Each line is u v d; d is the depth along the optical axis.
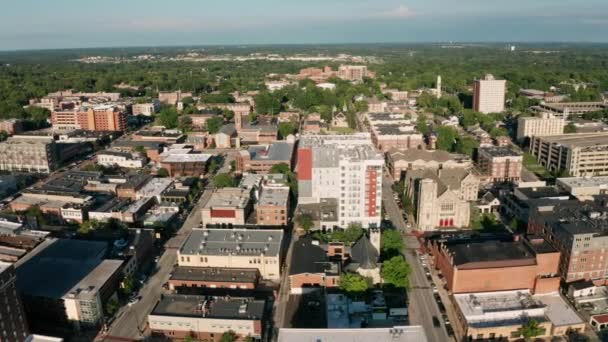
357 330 141.38
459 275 185.25
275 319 179.12
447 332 171.00
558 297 186.75
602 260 195.38
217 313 169.88
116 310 186.12
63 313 174.88
